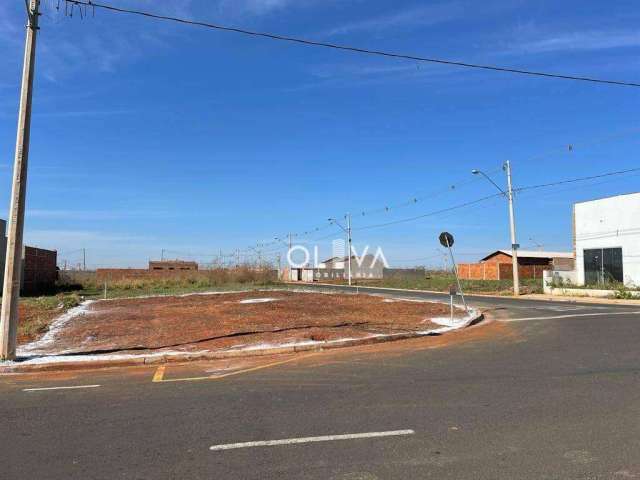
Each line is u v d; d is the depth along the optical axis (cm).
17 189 1081
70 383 902
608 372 890
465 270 7325
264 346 1234
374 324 1662
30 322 1723
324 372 948
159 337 1404
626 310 2156
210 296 2992
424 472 473
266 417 656
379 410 679
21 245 1091
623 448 525
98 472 484
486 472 470
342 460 505
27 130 1087
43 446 559
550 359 1027
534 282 5150
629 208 3450
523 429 590
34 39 1098
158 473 480
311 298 2780
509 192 3834
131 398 776
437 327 1612
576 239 3859
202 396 780
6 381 938
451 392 768
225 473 478
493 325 1702
